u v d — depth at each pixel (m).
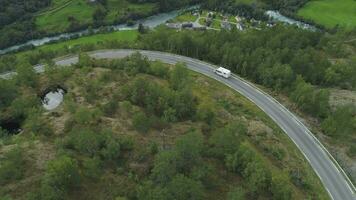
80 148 110.50
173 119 131.00
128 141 115.19
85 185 102.00
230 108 150.75
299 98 155.38
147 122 123.25
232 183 109.62
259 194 107.25
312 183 122.44
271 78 169.25
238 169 112.50
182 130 127.25
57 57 199.62
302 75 179.38
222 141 116.81
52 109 144.25
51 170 97.31
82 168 106.06
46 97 157.88
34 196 93.44
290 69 167.88
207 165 109.38
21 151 109.69
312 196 117.12
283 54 183.88
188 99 138.38
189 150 105.88
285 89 165.88
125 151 114.69
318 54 193.25
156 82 157.00
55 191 94.50
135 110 135.00
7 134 134.50
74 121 129.25
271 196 107.06
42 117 135.25
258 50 182.62
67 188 99.38
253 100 159.38
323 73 181.75
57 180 96.50
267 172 109.25
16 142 118.88
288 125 147.00
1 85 149.25
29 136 122.75
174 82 153.00
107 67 171.00
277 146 132.75
